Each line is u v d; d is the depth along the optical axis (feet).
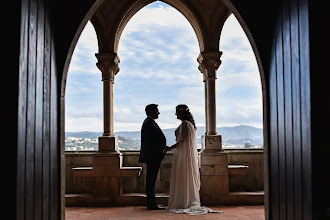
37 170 7.87
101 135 21.22
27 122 7.15
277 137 9.57
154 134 18.13
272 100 10.00
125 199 19.11
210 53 19.77
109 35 19.90
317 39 7.30
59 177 9.86
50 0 9.20
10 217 6.46
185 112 18.61
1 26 6.61
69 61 10.43
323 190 7.15
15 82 6.56
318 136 7.20
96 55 19.80
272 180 10.07
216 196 19.02
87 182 20.24
